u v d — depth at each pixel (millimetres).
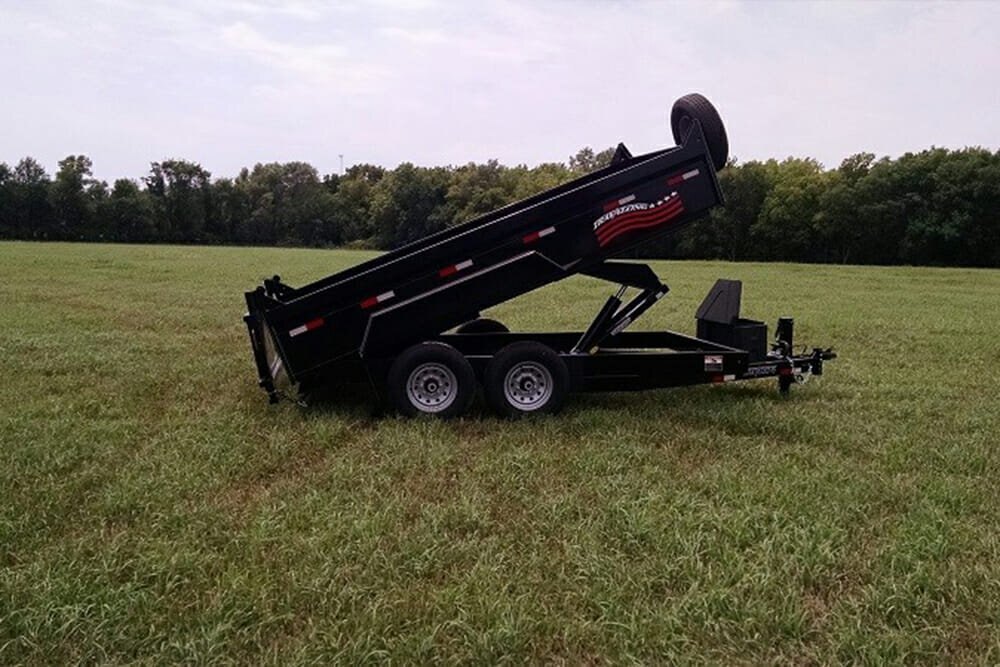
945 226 61188
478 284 6934
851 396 8125
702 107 7199
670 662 3062
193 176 96250
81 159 92750
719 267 48125
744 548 4074
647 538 4145
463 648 3111
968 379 9227
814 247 71000
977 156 65625
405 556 3906
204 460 5488
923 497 4859
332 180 110750
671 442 6152
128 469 5242
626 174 7047
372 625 3248
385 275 6809
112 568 3725
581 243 7074
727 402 7656
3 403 7273
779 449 5988
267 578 3656
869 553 4023
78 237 90250
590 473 5277
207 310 16766
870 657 3059
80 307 17031
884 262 67938
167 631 3227
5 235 88438
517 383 6902
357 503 4660
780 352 7945
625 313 7582
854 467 5516
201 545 4047
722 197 7266
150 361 9836
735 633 3279
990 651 3119
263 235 97000
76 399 7430
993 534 4270
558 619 3326
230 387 8258
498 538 4172
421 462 5527
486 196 82188
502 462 5484
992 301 22469
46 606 3312
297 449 5922
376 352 6957
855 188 66875
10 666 3000
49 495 4676
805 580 3752
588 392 7504
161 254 50781
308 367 6816
